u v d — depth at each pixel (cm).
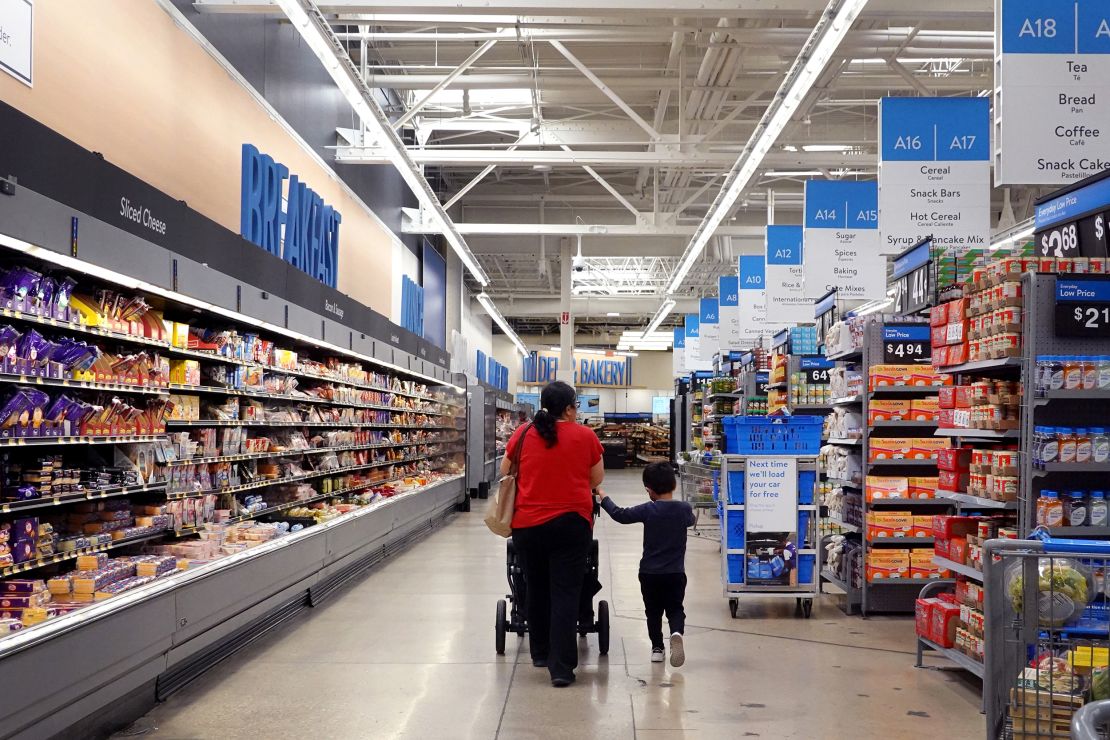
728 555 748
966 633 525
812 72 843
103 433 508
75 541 486
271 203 945
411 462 1481
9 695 337
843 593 863
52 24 636
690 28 1170
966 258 691
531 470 540
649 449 3750
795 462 746
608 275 3219
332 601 793
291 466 879
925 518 736
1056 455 479
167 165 827
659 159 1423
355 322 1018
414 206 2056
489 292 3538
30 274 429
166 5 816
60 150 425
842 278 1125
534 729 449
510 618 717
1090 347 487
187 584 494
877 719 467
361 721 460
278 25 1145
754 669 572
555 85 1503
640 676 554
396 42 1520
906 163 858
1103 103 603
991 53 1274
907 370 747
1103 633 360
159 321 590
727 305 1836
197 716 467
